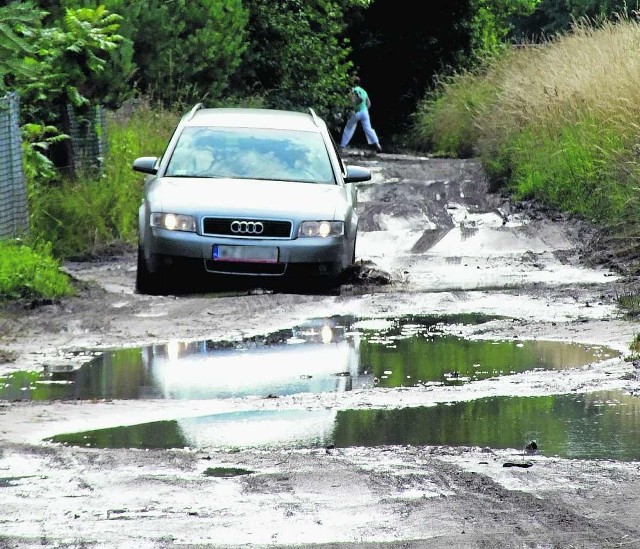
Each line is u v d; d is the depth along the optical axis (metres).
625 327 24.30
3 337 23.61
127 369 20.88
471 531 11.93
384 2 105.56
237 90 78.44
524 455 15.07
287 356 21.98
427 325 25.12
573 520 12.31
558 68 58.62
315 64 85.00
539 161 48.91
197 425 16.80
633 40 56.00
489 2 121.44
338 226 29.88
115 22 48.88
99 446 15.58
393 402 18.23
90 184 39.91
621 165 40.78
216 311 26.62
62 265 34.25
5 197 32.28
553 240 37.78
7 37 27.45
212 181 30.94
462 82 86.19
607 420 16.94
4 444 15.52
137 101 54.91
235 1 71.38
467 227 40.03
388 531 11.93
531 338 23.48
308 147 32.34
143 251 29.86
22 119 40.47
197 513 12.52
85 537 11.73
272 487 13.49
